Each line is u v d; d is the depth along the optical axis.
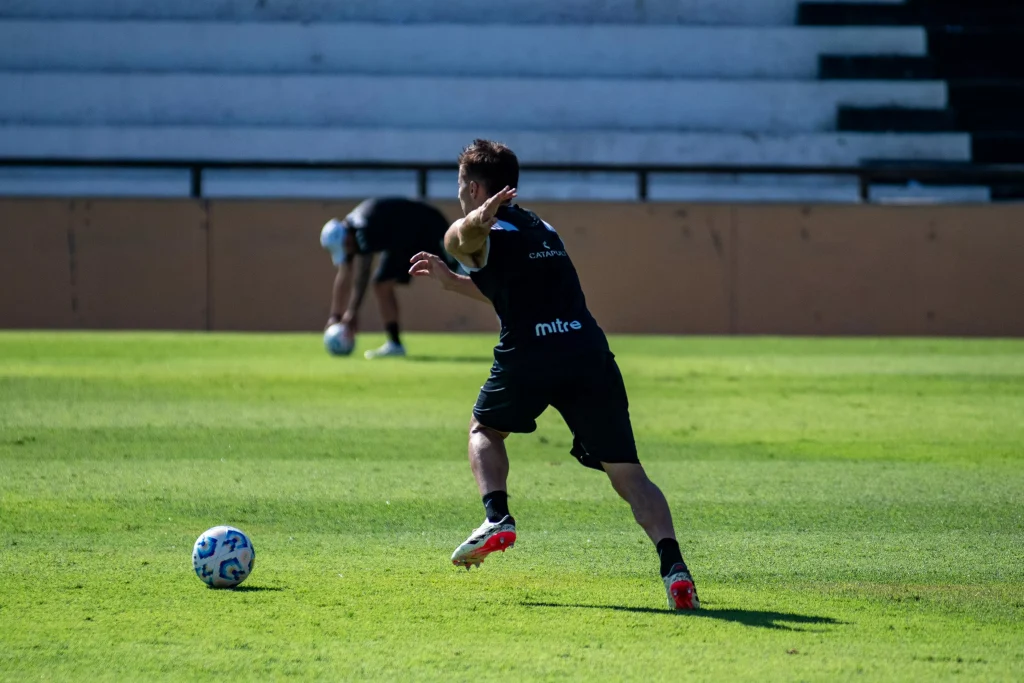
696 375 48.34
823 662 14.22
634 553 20.12
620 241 72.44
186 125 95.12
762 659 14.31
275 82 96.12
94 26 97.81
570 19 101.81
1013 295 72.94
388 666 14.02
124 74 95.75
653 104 96.50
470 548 16.75
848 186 92.50
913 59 98.56
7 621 15.79
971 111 99.00
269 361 51.84
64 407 37.06
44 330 70.44
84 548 20.06
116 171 91.44
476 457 17.36
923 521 22.84
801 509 23.94
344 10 101.25
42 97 95.44
